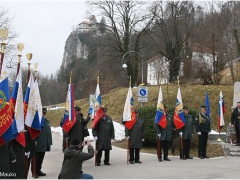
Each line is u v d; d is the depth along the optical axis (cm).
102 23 3916
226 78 3650
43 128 962
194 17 4078
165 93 2683
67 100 1120
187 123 1304
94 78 4188
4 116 669
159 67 3809
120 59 3841
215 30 3434
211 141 1694
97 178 895
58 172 1013
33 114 851
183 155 1292
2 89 679
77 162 665
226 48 3319
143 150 1538
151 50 3966
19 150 767
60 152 1511
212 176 917
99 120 1152
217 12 3662
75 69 6662
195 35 4025
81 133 1130
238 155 1362
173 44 3872
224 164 1144
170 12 3962
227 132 1636
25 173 781
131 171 1007
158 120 1237
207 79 3219
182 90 2680
